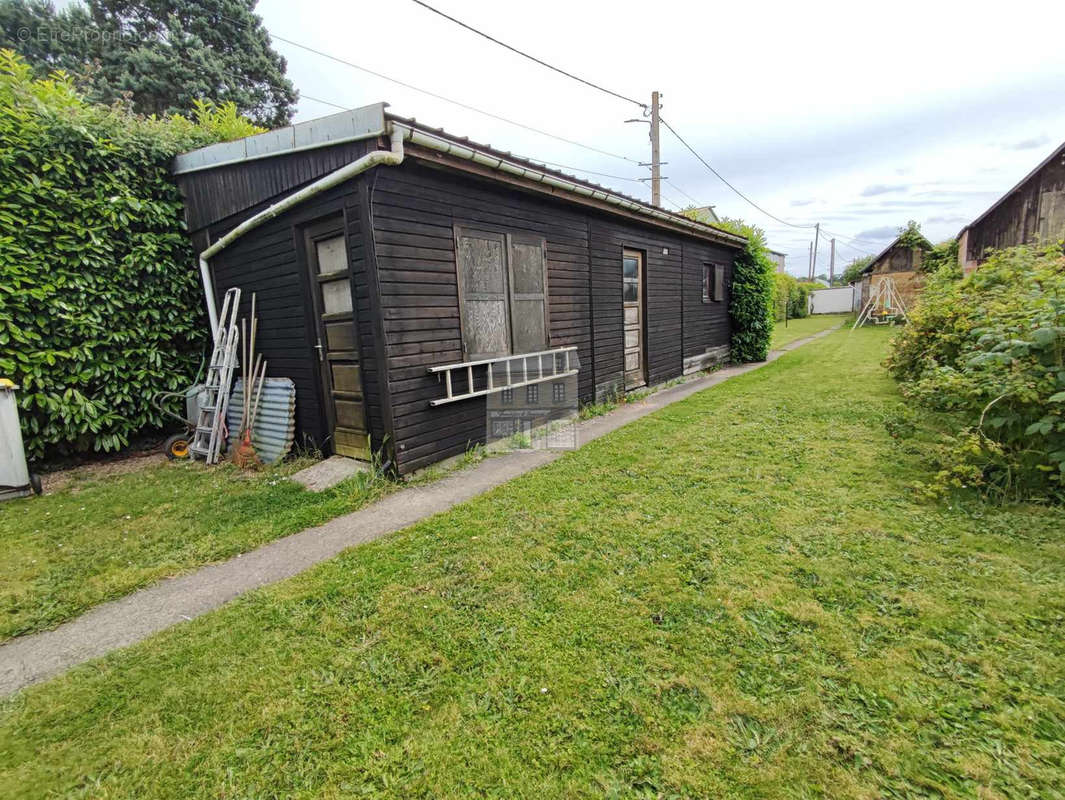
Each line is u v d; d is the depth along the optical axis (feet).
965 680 5.16
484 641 6.25
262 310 16.33
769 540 8.44
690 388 25.34
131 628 7.19
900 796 4.01
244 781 4.51
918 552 7.77
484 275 15.06
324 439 15.24
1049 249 12.54
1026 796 3.95
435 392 13.74
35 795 4.47
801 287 96.73
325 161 12.84
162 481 14.21
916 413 12.69
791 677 5.34
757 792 4.12
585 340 20.02
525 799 4.17
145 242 17.17
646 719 4.91
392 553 8.84
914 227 69.82
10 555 9.62
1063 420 8.61
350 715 5.20
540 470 13.17
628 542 8.70
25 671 6.32
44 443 15.49
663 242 26.12
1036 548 7.67
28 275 14.84
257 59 54.90
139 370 17.42
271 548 9.60
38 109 15.12
